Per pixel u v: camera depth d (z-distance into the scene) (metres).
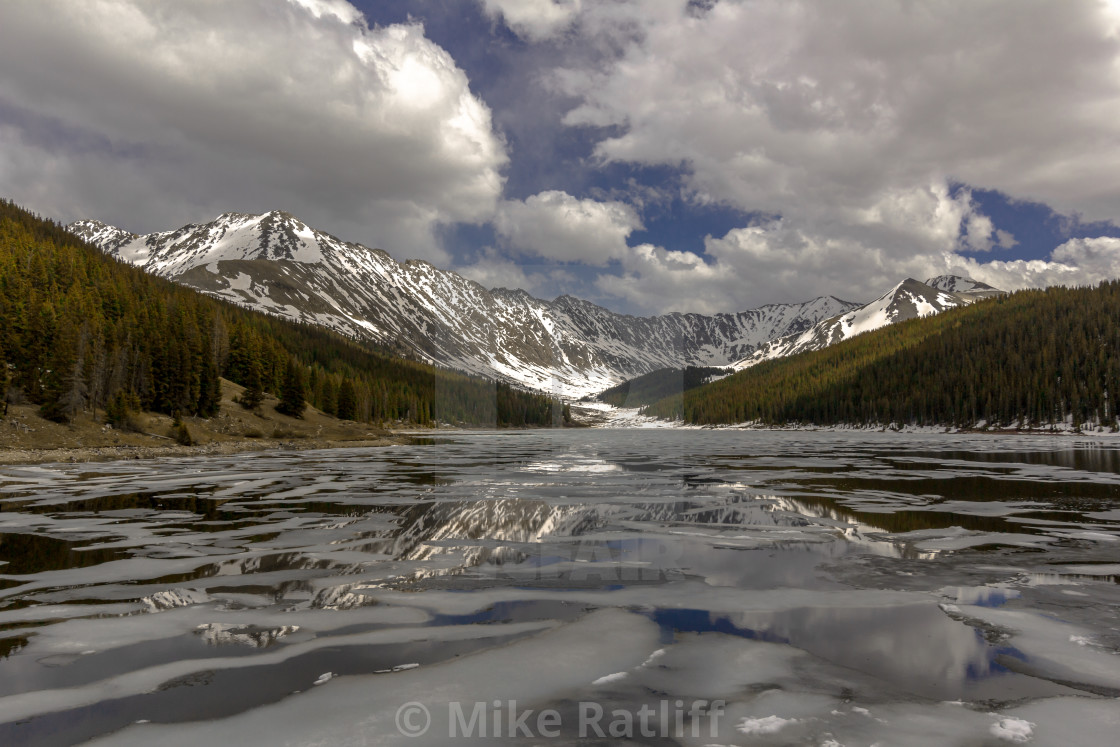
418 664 5.22
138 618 6.70
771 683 4.83
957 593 7.55
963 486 19.91
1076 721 4.22
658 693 4.63
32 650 5.71
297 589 7.76
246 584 8.09
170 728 4.08
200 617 6.70
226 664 5.29
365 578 8.15
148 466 32.09
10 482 23.44
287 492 19.16
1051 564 9.14
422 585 7.68
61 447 41.09
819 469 26.88
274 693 4.64
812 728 4.07
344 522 13.16
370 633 6.03
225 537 11.61
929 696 4.62
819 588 7.71
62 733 4.04
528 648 5.57
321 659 5.37
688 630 6.08
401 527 12.50
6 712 4.38
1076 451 44.59
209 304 120.88
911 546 10.40
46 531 12.58
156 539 11.52
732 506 15.00
